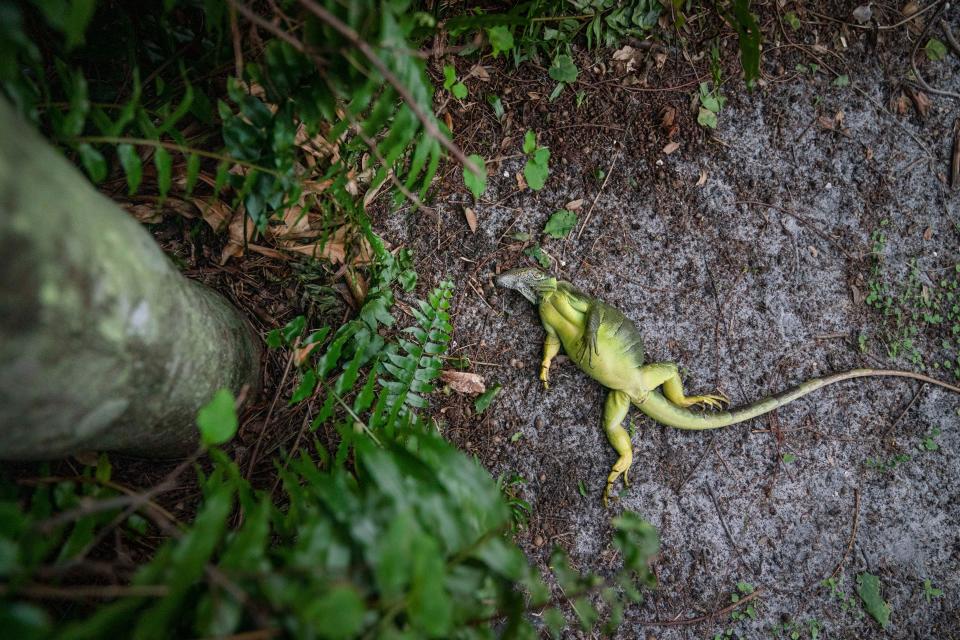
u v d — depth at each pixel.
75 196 0.63
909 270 1.41
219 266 1.19
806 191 1.40
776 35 1.40
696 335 1.38
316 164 1.14
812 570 1.38
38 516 0.90
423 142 0.89
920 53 1.41
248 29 1.02
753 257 1.39
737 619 1.36
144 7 1.02
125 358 0.74
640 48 1.37
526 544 1.34
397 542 0.60
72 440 0.76
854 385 1.41
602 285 1.37
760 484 1.39
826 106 1.41
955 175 1.40
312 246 1.21
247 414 1.20
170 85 1.04
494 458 1.35
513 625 0.75
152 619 0.61
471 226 1.35
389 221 1.33
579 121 1.36
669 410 1.34
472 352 1.35
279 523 0.94
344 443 1.03
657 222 1.38
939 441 1.41
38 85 0.95
